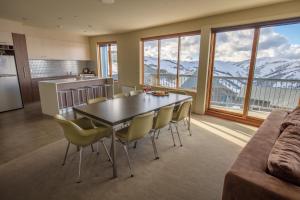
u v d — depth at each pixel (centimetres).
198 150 268
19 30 494
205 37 412
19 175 206
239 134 328
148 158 245
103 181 197
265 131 189
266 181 105
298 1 294
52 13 387
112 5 330
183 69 509
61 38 616
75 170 216
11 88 479
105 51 718
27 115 434
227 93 470
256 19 338
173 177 205
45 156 247
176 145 284
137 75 600
